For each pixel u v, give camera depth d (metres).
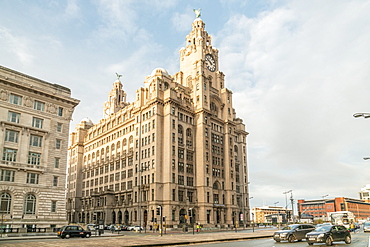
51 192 60.75
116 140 108.69
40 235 50.19
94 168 117.75
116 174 103.75
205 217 87.88
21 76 60.75
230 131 108.69
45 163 60.78
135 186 90.62
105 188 108.25
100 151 117.06
